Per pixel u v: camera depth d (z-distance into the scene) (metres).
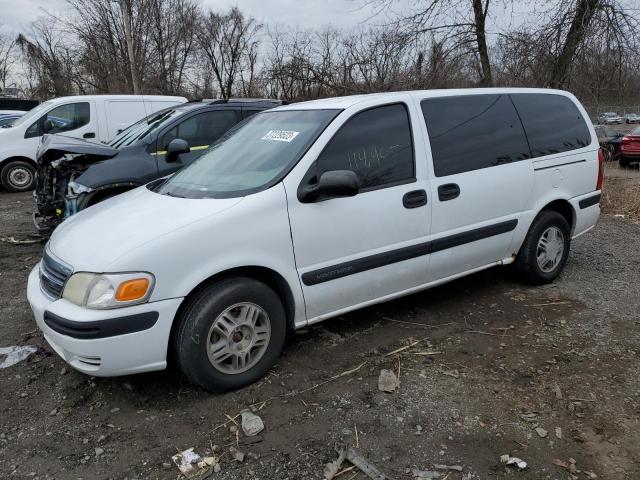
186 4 31.02
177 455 2.72
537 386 3.30
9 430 2.96
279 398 3.20
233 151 3.96
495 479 2.53
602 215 8.70
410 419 2.98
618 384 3.32
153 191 3.87
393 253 3.78
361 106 3.76
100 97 10.94
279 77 13.88
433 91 4.22
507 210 4.50
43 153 6.18
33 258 6.25
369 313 4.41
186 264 2.99
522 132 4.67
